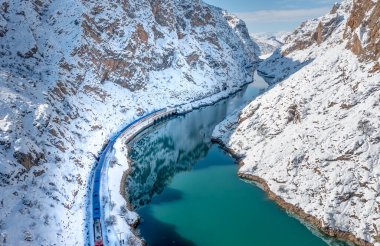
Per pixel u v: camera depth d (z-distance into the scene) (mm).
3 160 49125
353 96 64750
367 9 78062
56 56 93750
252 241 51312
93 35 112000
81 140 76000
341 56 78688
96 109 94062
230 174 73438
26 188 49531
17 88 67750
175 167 79438
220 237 52094
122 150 82000
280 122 75875
